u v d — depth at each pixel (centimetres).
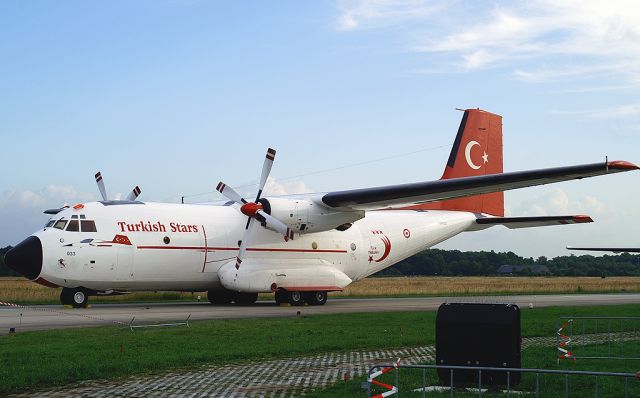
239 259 2677
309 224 2755
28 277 2467
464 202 3406
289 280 2859
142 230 2614
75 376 1105
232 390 1025
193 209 2802
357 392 1012
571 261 14362
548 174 2198
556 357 1406
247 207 2650
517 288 5766
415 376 1158
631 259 13800
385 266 3219
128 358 1273
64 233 2492
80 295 2580
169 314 2277
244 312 2444
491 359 1018
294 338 1634
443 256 14238
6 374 1096
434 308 2752
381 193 2595
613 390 1044
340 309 2678
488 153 3350
